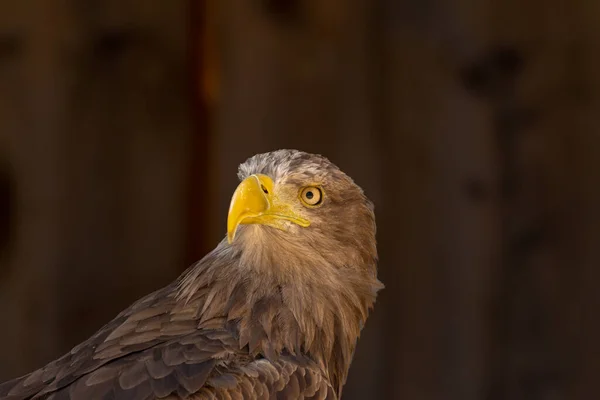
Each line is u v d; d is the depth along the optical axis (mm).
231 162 10445
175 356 6227
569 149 10664
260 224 6922
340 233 7180
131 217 10281
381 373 10516
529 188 10664
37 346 10000
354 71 10641
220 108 10461
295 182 7090
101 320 10133
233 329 6676
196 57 10453
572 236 10625
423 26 10734
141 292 10242
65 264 10109
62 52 10242
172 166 10383
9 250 10078
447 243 10625
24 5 10211
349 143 10602
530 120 10703
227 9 10516
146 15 10414
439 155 10672
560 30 10758
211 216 10391
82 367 6238
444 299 10594
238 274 6879
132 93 10359
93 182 10234
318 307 6969
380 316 10555
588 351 10531
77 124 10242
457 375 10531
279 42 10562
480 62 10734
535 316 10578
